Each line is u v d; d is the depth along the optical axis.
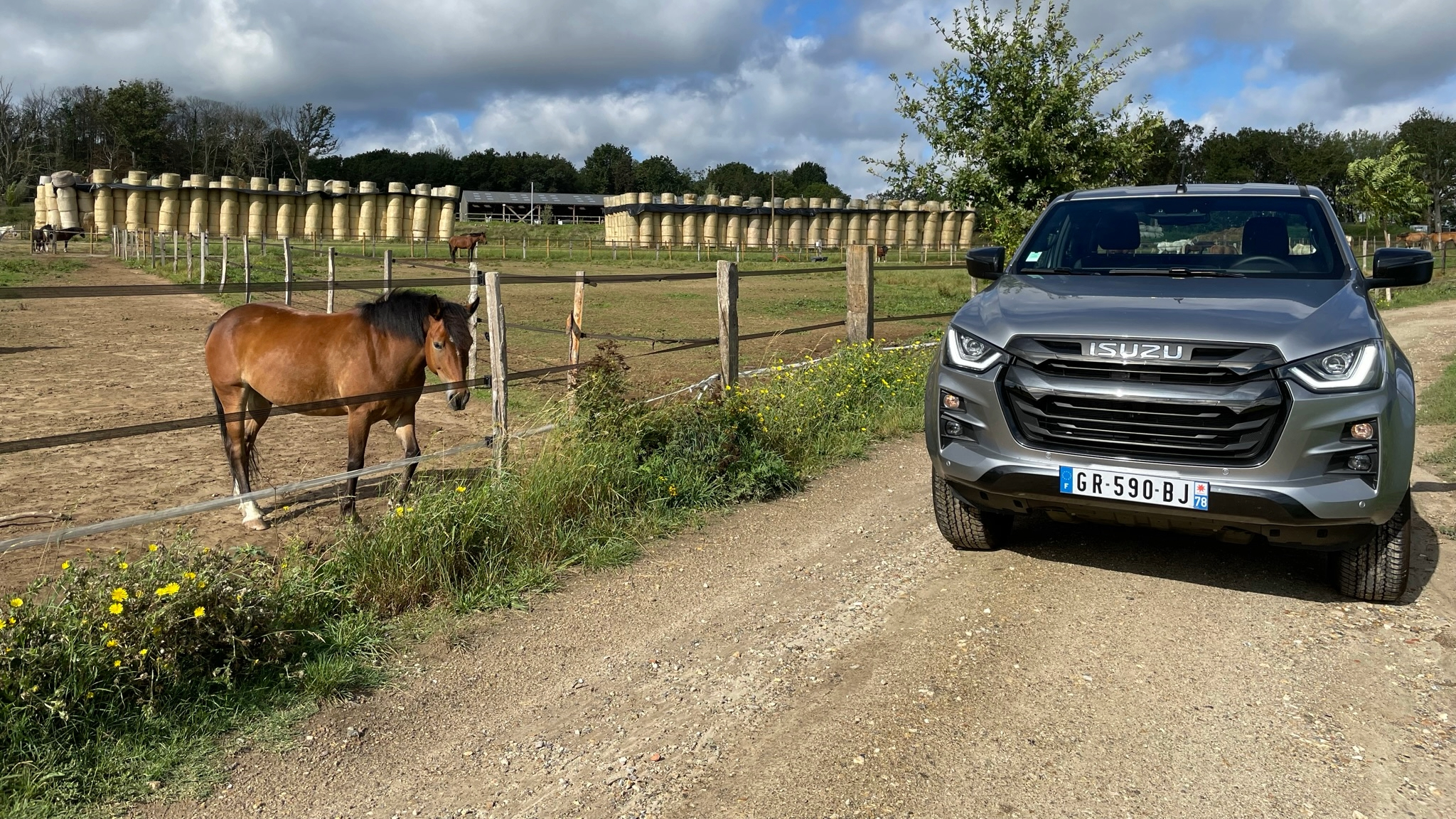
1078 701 3.49
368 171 134.12
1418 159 27.69
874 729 3.32
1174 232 5.33
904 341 14.60
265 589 3.96
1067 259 5.41
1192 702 3.47
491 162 138.38
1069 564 4.98
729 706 3.53
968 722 3.35
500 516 5.15
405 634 4.18
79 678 3.25
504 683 3.76
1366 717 3.34
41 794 2.92
